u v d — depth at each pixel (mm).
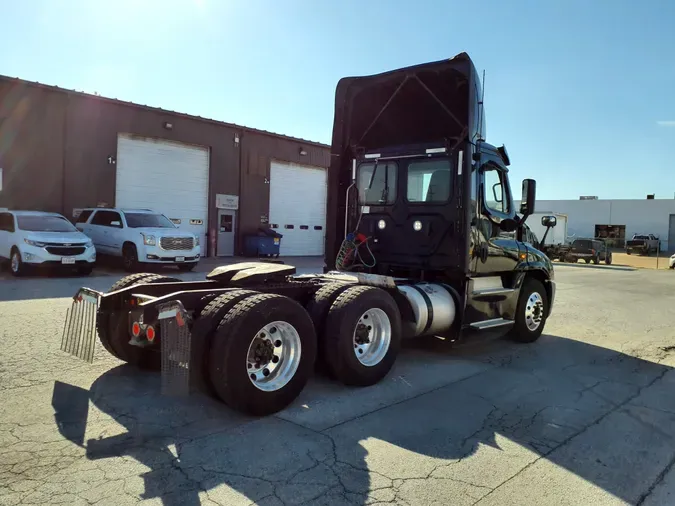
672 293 15945
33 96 17453
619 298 14180
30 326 7277
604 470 3623
